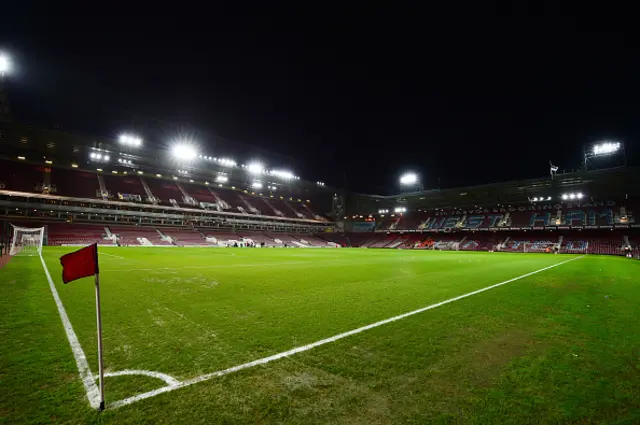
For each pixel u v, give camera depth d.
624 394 3.24
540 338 5.03
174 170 56.50
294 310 6.79
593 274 15.15
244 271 14.52
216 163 53.16
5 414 2.78
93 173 51.31
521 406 2.99
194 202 57.34
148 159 50.19
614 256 38.69
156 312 6.51
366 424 2.67
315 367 3.83
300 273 14.02
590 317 6.41
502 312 6.77
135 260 19.36
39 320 5.77
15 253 22.67
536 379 3.56
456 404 3.01
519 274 14.64
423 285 10.66
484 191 56.31
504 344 4.73
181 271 13.97
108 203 45.72
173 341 4.73
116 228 45.88
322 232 74.31
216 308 6.93
